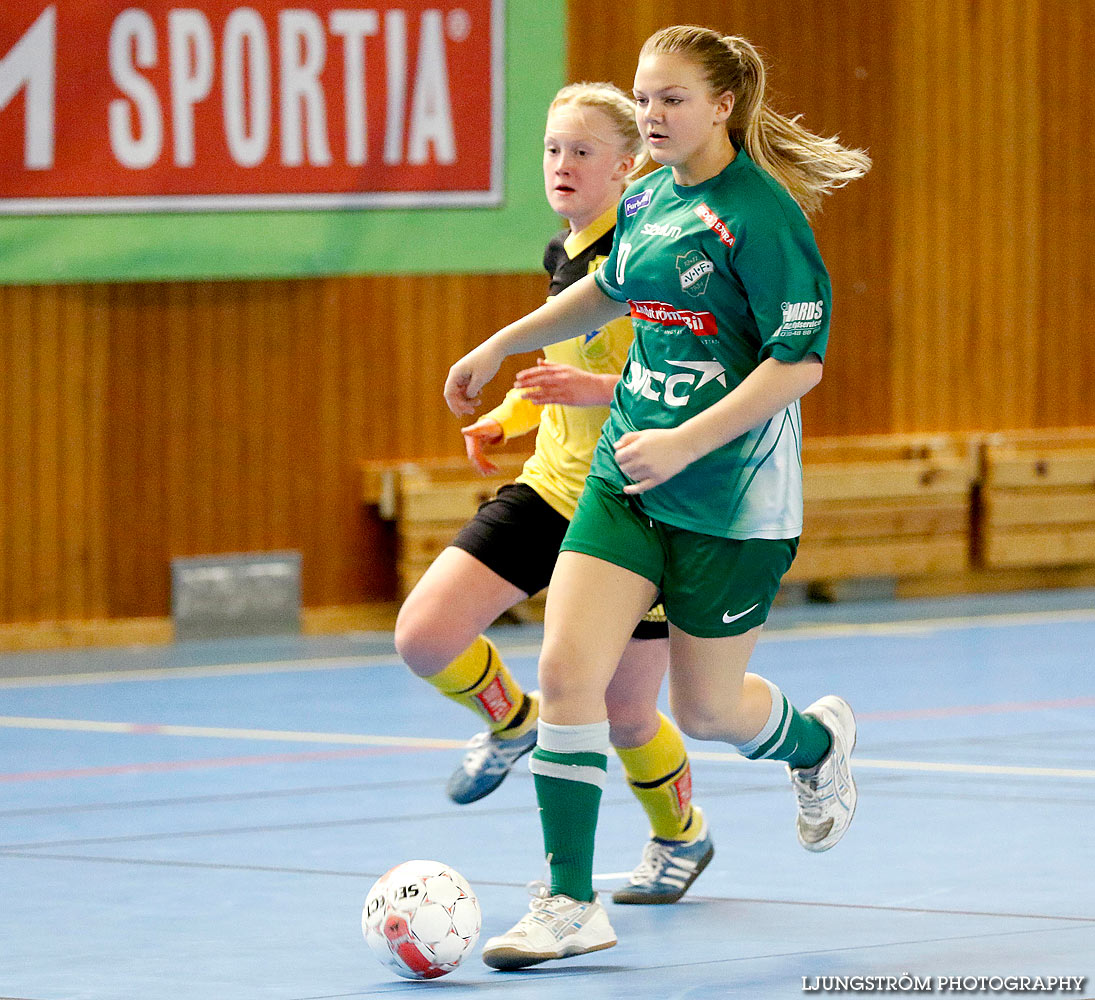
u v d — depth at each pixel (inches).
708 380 460.1
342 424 1262.3
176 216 1189.7
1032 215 1448.1
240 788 735.7
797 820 532.1
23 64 1143.0
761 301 446.0
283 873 575.8
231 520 1237.1
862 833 633.0
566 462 561.6
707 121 450.6
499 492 578.2
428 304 1273.4
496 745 590.6
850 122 1381.6
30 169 1151.6
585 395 498.6
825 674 1055.6
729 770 757.3
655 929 498.9
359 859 597.3
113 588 1208.8
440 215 1256.8
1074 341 1472.7
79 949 475.5
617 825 658.8
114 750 832.3
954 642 1193.4
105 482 1202.0
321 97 1216.2
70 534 1194.6
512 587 565.6
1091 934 480.1
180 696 1003.3
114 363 1197.7
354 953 470.0
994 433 1443.2
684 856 542.6
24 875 574.9
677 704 482.0
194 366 1218.6
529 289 1299.2
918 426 1427.2
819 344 446.3
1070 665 1091.9
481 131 1259.8
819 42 1366.9
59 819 673.0
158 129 1179.3
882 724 880.9
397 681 1055.0
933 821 652.1
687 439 433.7
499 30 1254.3
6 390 1169.4
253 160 1204.5
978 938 476.4
